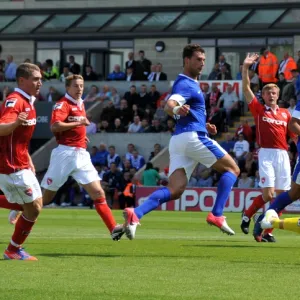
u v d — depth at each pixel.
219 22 74.25
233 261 20.39
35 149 70.06
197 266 19.31
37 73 19.73
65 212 48.16
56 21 79.12
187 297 15.02
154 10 77.12
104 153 61.38
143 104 66.50
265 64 61.94
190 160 22.83
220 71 65.12
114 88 68.56
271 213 22.55
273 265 19.61
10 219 25.59
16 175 19.91
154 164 60.91
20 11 80.25
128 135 64.62
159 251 22.70
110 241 26.03
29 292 15.42
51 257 20.98
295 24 71.94
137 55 76.69
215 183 55.78
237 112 63.56
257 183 54.44
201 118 22.72
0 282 16.59
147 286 16.25
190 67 22.47
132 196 57.28
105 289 15.84
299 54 59.94
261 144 29.53
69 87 26.61
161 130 64.50
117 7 78.00
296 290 15.94
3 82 72.94
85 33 77.69
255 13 73.81
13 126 19.00
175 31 75.12
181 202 54.00
